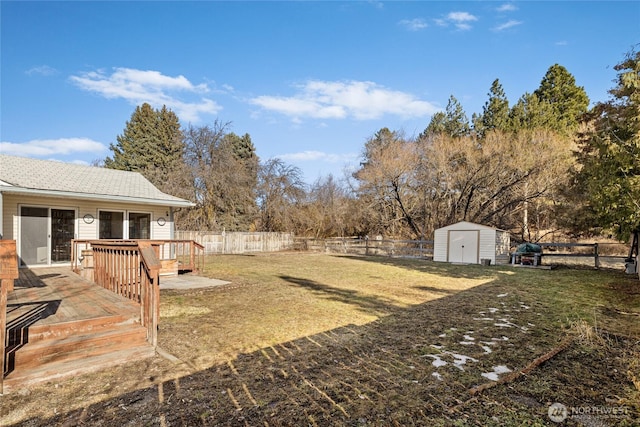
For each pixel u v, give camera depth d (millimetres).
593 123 12797
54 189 10258
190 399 2941
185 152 25312
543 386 3195
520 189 21656
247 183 27000
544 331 5113
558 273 12859
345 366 3693
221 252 21734
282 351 4164
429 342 4551
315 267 14125
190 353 4078
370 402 2887
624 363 3793
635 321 5688
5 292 3070
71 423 2580
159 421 2592
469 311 6441
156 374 3473
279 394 3033
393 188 24578
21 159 11992
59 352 3654
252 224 27859
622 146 9492
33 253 10117
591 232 14336
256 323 5422
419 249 21516
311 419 2615
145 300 4434
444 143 23609
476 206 23922
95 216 11273
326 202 29734
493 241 16562
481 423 2547
